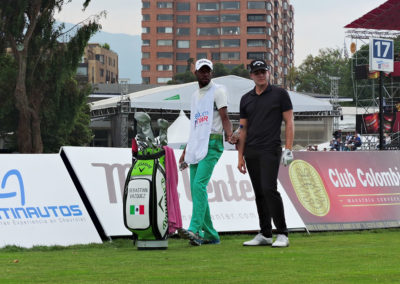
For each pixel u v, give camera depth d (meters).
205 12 129.50
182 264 5.23
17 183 7.42
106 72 150.25
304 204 9.25
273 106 6.95
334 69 118.12
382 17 43.50
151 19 130.12
